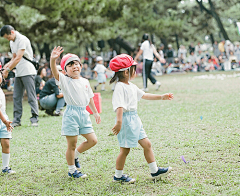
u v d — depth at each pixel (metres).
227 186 2.91
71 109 3.43
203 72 20.92
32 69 6.27
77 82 3.47
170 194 2.87
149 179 3.28
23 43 6.00
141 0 19.19
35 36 13.09
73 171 3.47
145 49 10.62
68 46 32.09
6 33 5.91
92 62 22.67
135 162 3.78
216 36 45.56
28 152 4.51
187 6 32.25
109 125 5.87
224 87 10.50
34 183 3.38
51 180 3.43
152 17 23.56
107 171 3.58
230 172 3.24
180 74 20.33
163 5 30.25
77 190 3.12
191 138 4.59
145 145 3.21
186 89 10.77
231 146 4.06
